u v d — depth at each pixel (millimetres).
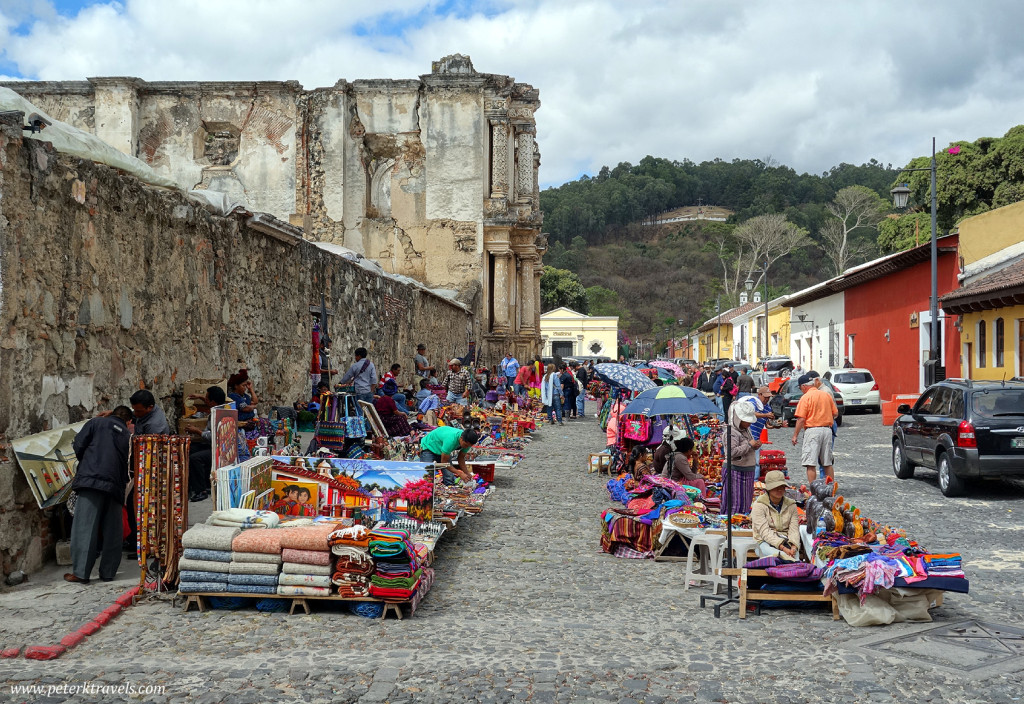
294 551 6816
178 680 5359
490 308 39594
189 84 35781
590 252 147000
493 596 7457
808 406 12883
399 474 8930
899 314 30578
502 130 37875
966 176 42812
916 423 14016
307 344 16469
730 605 7254
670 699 5148
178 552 7137
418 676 5484
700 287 133750
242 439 10508
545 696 5176
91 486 7195
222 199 12484
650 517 9070
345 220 37031
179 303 10922
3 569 7102
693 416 16188
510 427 20750
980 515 11258
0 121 7098
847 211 100500
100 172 8844
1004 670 5645
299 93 36531
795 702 5113
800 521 7773
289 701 5055
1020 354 21219
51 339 7914
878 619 6605
